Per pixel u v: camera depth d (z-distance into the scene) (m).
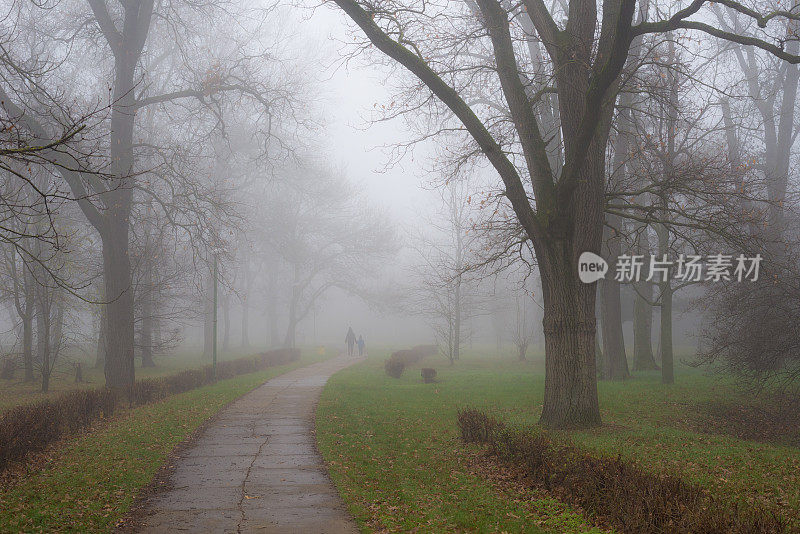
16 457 9.53
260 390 20.91
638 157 16.66
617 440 11.07
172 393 19.47
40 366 22.34
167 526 6.70
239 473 9.34
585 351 12.37
